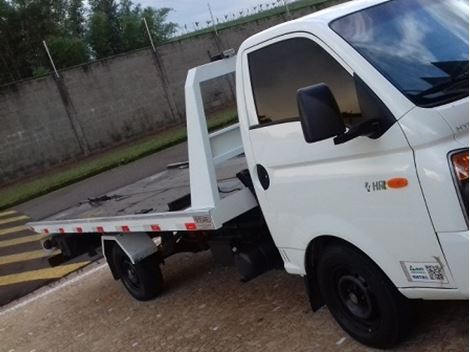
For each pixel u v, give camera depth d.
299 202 4.09
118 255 6.62
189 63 28.86
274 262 5.01
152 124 27.81
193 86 4.75
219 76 4.94
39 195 19.61
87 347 5.95
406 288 3.58
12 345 6.75
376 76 3.46
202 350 4.96
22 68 34.88
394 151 3.35
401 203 3.37
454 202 3.12
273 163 4.22
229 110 25.19
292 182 4.09
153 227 5.62
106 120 26.48
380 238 3.58
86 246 7.49
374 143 3.43
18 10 34.38
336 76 3.71
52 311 7.52
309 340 4.45
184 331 5.46
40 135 24.81
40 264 10.14
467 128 3.17
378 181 3.46
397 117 3.29
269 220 4.50
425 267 3.41
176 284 6.79
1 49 34.12
